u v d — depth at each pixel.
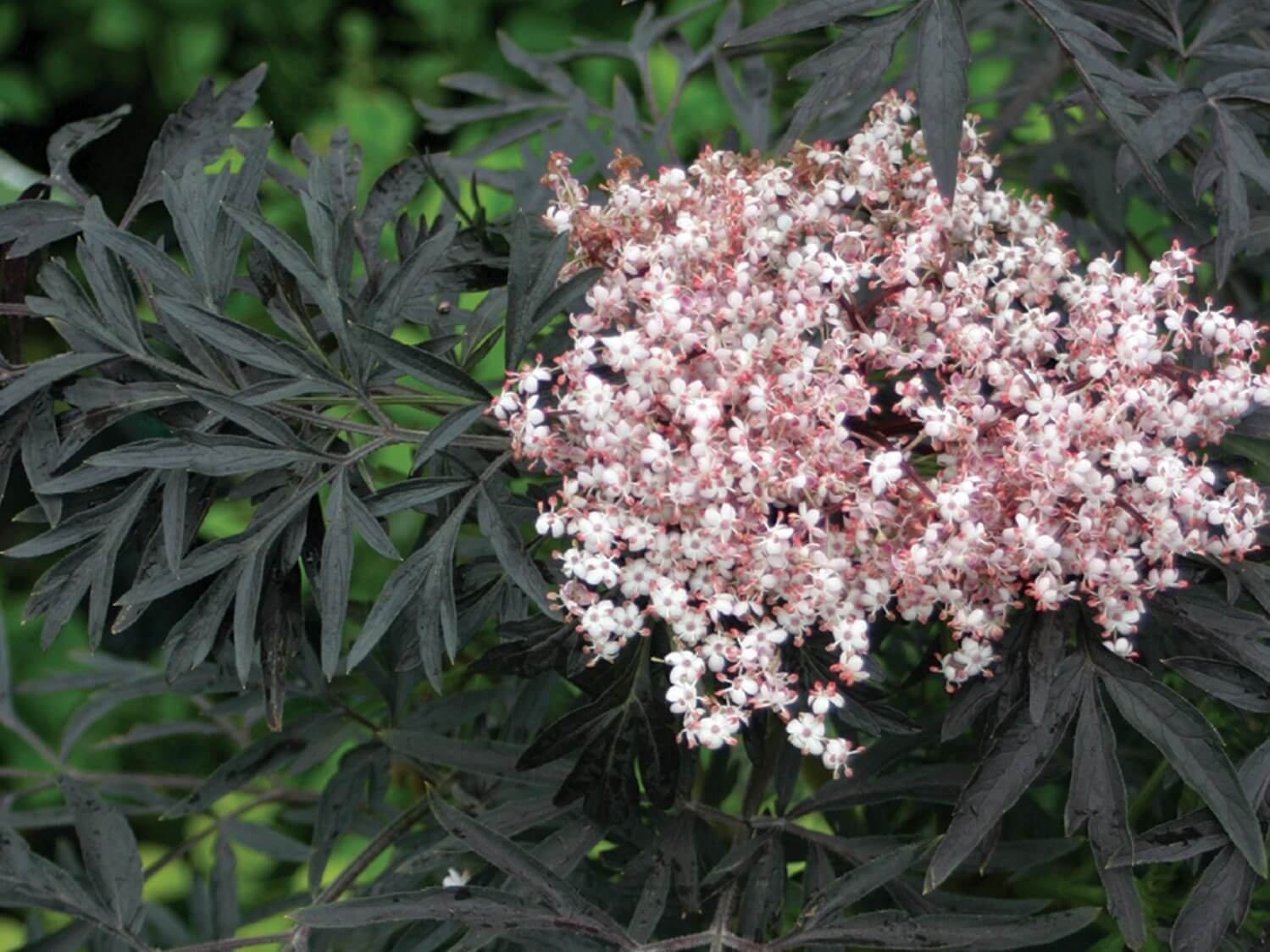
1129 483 0.44
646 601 0.46
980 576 0.44
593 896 0.51
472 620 0.49
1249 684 0.44
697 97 1.10
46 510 0.46
